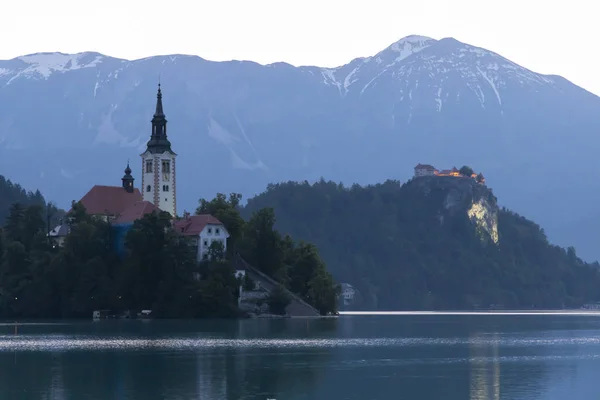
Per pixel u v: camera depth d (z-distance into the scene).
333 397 179.00
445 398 179.25
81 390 186.12
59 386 191.00
